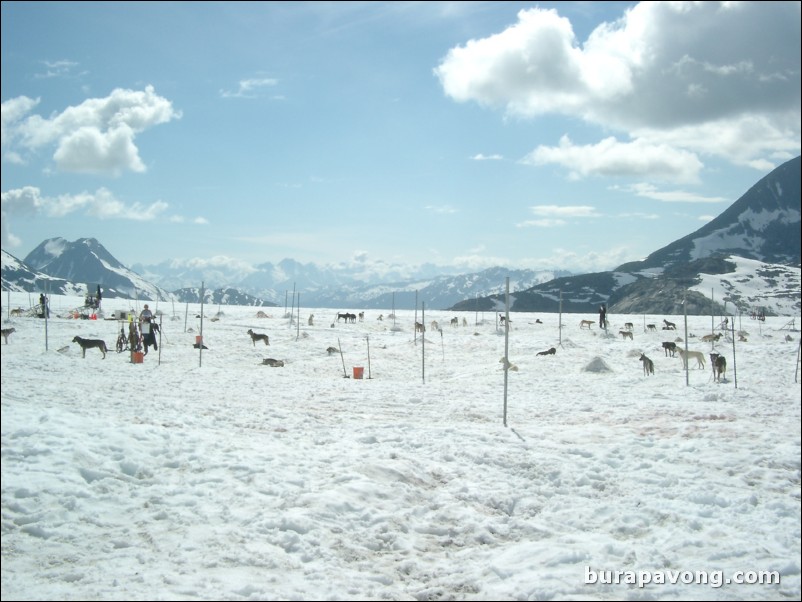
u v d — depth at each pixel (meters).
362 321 55.28
